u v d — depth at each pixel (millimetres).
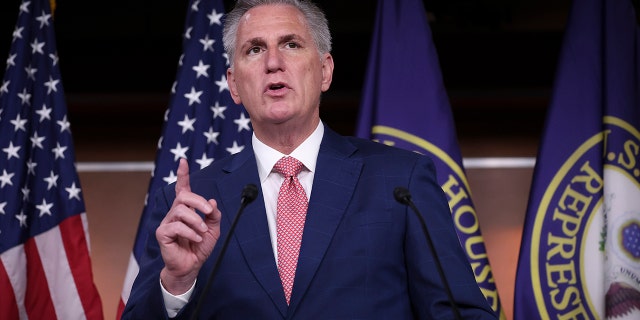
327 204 2328
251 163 2486
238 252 2293
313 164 2467
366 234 2262
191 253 2080
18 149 4555
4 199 4488
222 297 2244
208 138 4520
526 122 6266
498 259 6035
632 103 4379
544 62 6027
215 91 4574
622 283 4207
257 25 2459
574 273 4258
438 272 2172
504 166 6227
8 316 4402
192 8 4668
